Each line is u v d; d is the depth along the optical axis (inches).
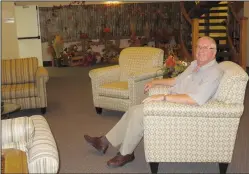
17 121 89.6
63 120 177.0
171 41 398.9
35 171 80.3
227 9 339.6
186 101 105.3
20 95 186.7
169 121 107.4
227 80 105.9
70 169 118.6
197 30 307.4
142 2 394.6
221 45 330.0
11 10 277.0
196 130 107.7
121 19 399.9
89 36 398.3
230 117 105.5
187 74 122.5
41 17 384.2
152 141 109.9
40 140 88.6
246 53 319.6
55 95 240.1
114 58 398.3
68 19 390.9
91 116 182.4
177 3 389.1
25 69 202.7
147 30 402.9
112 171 117.0
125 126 119.1
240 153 129.4
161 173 114.8
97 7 393.7
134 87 166.1
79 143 142.9
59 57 387.9
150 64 181.5
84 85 274.4
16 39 283.0
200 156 110.1
